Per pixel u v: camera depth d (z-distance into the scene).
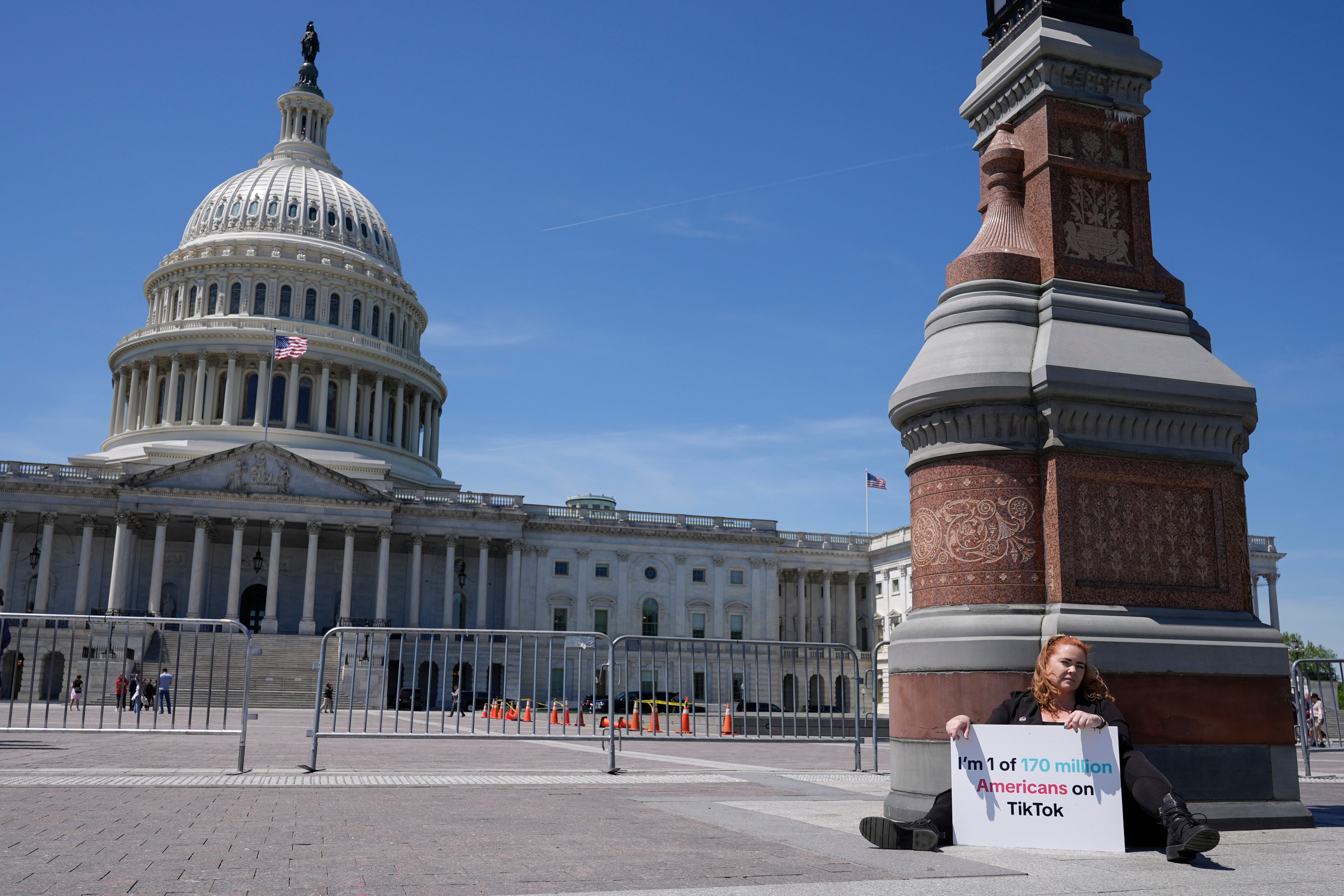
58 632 80.06
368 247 131.12
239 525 92.69
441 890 7.17
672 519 110.75
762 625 109.62
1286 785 10.98
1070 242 12.49
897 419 12.49
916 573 12.10
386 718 52.66
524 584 103.81
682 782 17.25
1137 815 8.88
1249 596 11.78
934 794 10.76
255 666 80.62
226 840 9.55
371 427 118.56
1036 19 12.91
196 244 121.25
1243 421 11.96
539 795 14.23
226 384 112.50
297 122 141.88
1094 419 11.37
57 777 15.98
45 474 93.06
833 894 6.86
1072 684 9.15
